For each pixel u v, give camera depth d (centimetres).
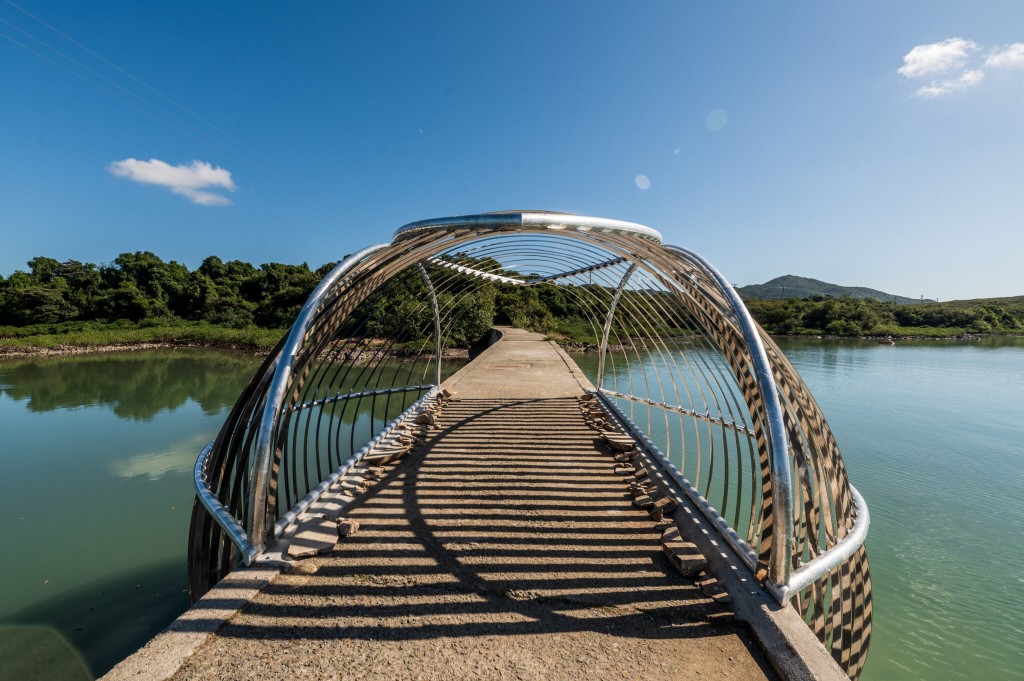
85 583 397
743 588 209
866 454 820
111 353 2780
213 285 4369
